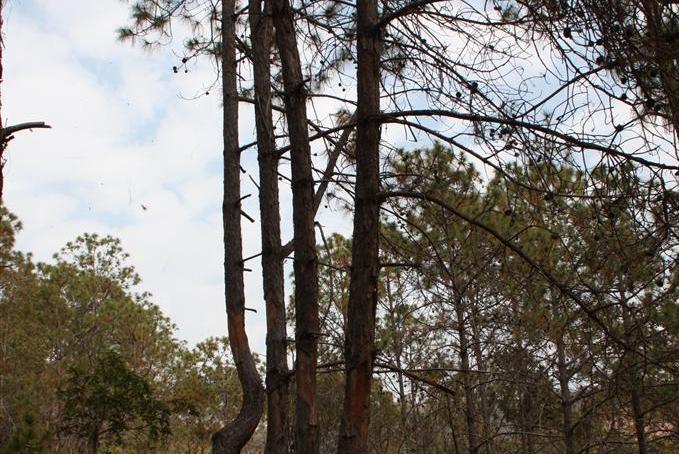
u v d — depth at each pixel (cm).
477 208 979
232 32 796
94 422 1262
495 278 985
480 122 444
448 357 1239
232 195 756
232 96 779
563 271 858
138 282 2761
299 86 564
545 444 1234
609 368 902
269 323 713
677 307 755
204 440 2111
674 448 1112
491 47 475
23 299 2172
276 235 725
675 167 382
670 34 360
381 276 1267
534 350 1041
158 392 2033
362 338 482
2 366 1983
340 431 477
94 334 2258
